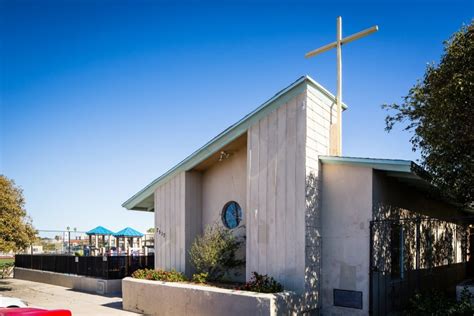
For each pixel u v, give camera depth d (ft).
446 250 44.39
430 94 25.48
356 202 29.94
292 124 30.99
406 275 33.65
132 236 82.12
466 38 23.73
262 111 32.73
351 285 29.30
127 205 42.80
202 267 35.09
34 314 18.10
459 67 23.44
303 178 29.78
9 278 66.74
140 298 34.68
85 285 49.52
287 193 30.53
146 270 37.45
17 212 49.34
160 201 39.86
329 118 33.60
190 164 37.09
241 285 30.37
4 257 103.09
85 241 89.51
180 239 37.24
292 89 31.14
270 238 31.01
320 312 30.25
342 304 29.50
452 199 30.58
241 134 34.12
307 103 30.55
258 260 31.53
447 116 23.06
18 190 51.57
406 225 34.76
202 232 38.47
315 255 30.14
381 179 31.01
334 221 30.81
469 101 22.17
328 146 33.09
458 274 47.70
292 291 28.43
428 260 38.96
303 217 29.37
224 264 34.37
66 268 55.57
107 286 46.26
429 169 25.95
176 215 38.01
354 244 29.60
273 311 25.85
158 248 39.24
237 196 36.55
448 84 22.81
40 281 59.41
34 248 70.54
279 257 30.30
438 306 28.09
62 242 68.39
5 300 23.45
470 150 23.52
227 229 36.60
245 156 36.52
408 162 27.58
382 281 29.86
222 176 38.01
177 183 38.42
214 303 28.76
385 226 30.99
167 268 38.06
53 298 42.91
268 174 31.89
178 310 31.22
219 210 37.70
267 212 31.53
